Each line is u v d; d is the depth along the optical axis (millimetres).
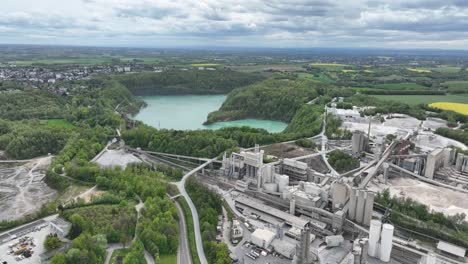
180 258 179750
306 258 162375
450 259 177250
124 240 187125
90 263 167750
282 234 196375
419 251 183000
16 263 171375
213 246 179250
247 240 197875
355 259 159500
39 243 189875
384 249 176625
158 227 192875
